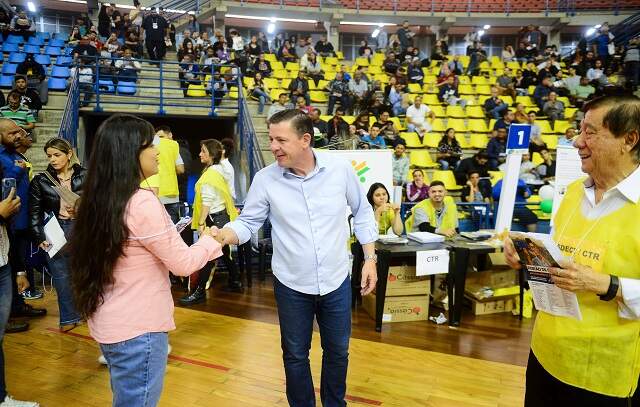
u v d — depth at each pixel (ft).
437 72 39.96
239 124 25.23
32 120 20.15
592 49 42.68
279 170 6.33
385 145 23.40
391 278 11.89
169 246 4.73
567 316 4.22
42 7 49.34
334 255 6.33
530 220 18.60
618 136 3.99
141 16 41.75
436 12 51.98
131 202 4.59
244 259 16.11
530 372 4.83
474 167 23.08
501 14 51.42
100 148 4.62
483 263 13.37
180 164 15.76
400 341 10.80
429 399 8.23
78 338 10.73
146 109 25.26
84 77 25.17
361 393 8.40
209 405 7.98
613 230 4.09
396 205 13.17
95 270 4.54
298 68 37.83
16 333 10.95
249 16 48.80
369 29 55.98
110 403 8.04
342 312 6.49
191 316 12.33
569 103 34.86
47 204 9.68
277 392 8.46
